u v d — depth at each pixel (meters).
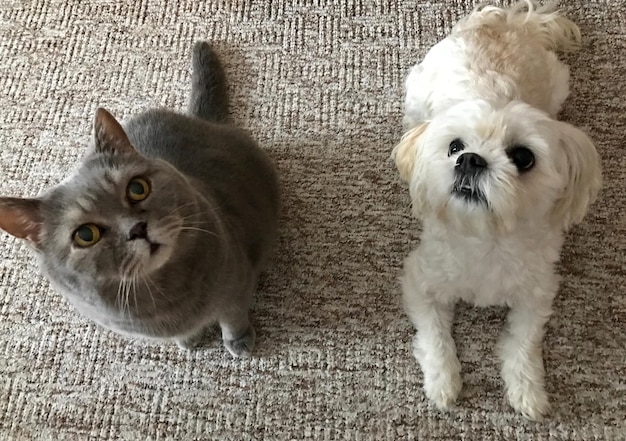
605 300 1.37
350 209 1.49
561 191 1.09
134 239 0.90
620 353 1.32
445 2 1.72
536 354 1.28
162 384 1.34
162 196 0.94
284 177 1.54
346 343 1.36
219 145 1.29
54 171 1.56
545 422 1.26
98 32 1.74
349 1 1.74
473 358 1.34
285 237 1.47
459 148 1.07
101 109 0.93
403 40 1.68
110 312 0.98
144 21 1.74
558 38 1.55
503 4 1.70
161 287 0.99
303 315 1.39
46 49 1.72
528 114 1.02
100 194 0.90
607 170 1.49
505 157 1.01
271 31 1.71
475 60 1.30
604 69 1.61
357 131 1.58
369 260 1.44
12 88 1.67
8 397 1.33
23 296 1.42
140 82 1.67
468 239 1.17
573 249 1.42
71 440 1.29
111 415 1.31
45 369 1.36
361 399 1.31
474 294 1.29
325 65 1.66
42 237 0.90
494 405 1.28
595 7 1.69
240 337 1.32
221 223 1.10
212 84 1.55
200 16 1.74
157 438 1.29
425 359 1.29
